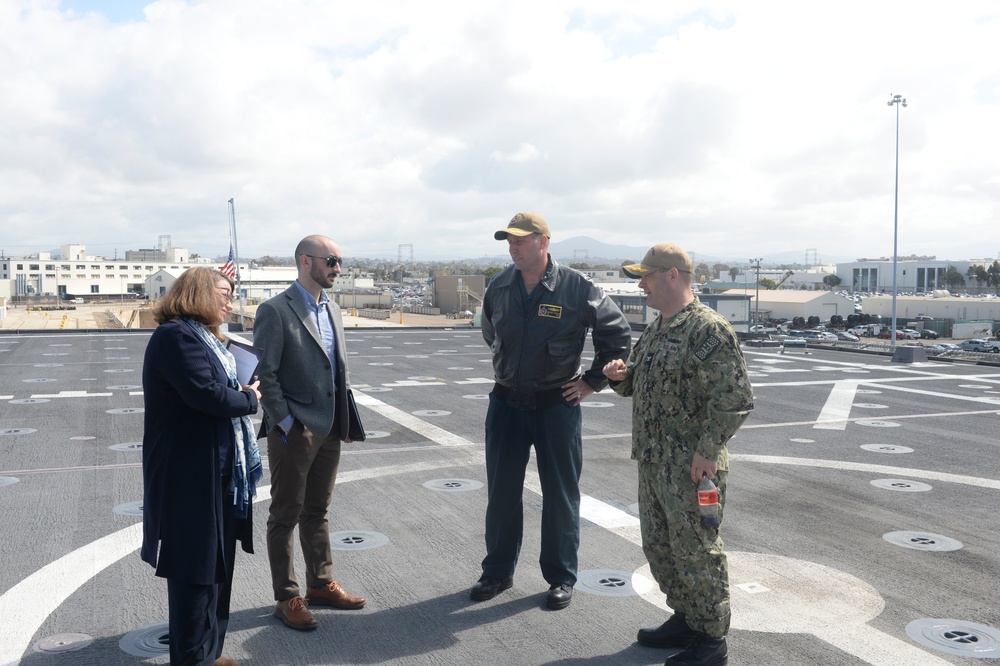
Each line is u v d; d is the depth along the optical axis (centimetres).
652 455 351
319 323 398
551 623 395
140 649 361
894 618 405
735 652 363
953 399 1316
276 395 375
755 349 2562
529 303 412
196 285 310
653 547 361
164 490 303
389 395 1313
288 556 389
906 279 18125
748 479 725
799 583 455
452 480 709
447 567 479
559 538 414
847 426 1035
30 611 405
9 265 16400
